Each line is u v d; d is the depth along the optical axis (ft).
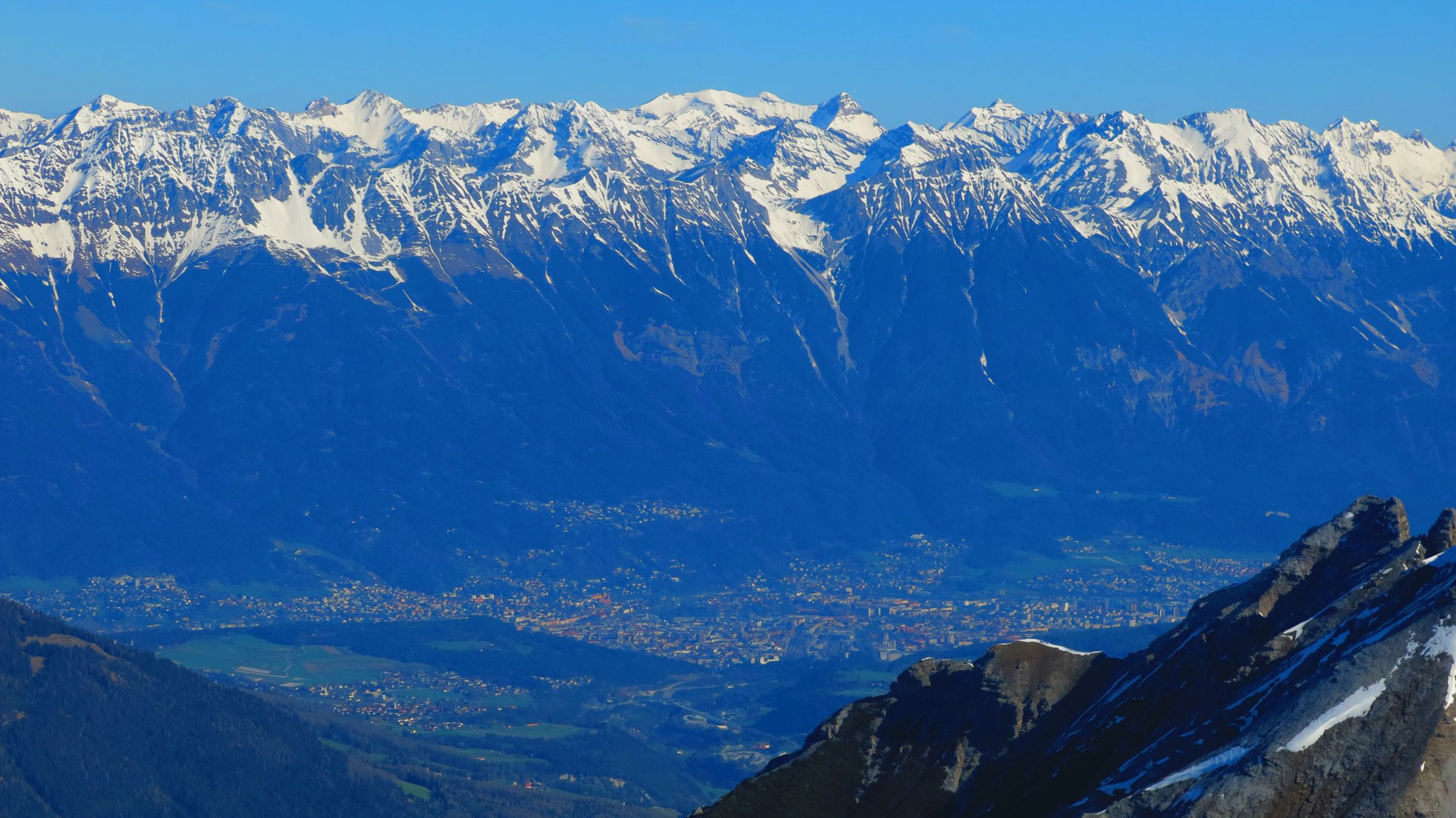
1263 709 485.97
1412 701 453.99
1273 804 442.50
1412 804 433.07
